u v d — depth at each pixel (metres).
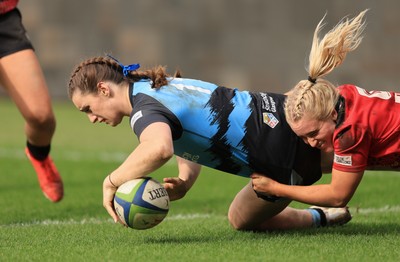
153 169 13.91
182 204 23.45
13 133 48.28
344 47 14.20
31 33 73.50
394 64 69.88
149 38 73.12
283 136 15.09
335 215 17.98
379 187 26.52
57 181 21.88
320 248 14.41
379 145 14.52
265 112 15.17
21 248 14.82
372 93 14.78
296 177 15.42
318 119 14.08
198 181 28.86
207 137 14.91
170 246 14.78
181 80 15.26
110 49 73.19
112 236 16.55
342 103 14.32
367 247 14.50
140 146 13.90
